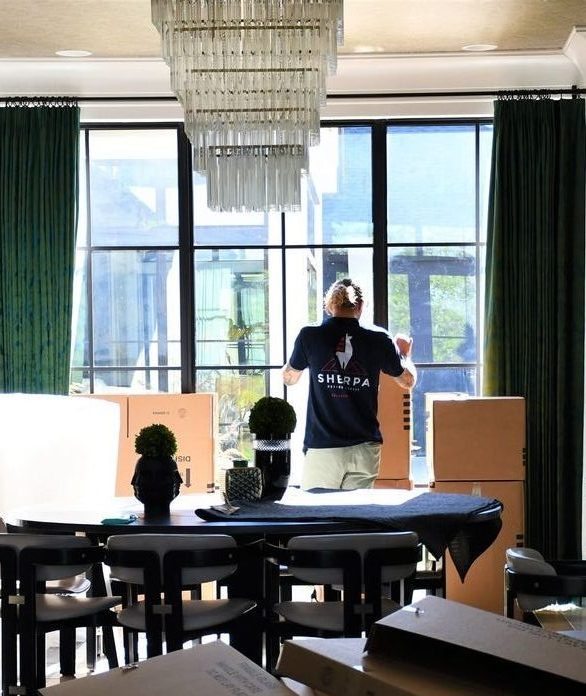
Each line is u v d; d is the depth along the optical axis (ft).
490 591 18.44
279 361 20.95
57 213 20.27
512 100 20.07
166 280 20.97
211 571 10.69
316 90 13.94
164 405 19.51
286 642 4.97
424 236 20.85
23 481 17.63
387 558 10.64
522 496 18.62
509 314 20.04
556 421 19.97
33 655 11.05
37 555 10.97
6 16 17.42
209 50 13.92
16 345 20.22
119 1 16.66
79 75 20.49
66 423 17.98
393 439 19.04
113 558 10.66
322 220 20.85
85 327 20.95
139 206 20.95
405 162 20.80
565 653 4.40
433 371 20.93
